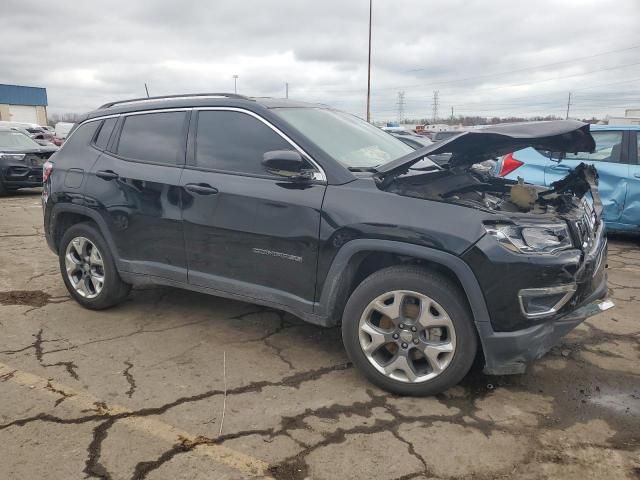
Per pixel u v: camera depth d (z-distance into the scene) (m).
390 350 3.25
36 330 4.18
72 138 4.70
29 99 61.81
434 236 2.96
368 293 3.19
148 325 4.29
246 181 3.59
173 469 2.55
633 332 4.20
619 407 3.13
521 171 7.27
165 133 4.09
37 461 2.59
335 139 3.74
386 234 3.07
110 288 4.41
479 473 2.54
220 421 2.95
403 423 2.94
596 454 2.68
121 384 3.34
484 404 3.14
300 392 3.26
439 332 3.10
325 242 3.26
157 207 3.97
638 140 6.97
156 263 4.09
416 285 3.06
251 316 4.50
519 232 2.92
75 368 3.55
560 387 3.35
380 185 3.22
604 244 3.60
